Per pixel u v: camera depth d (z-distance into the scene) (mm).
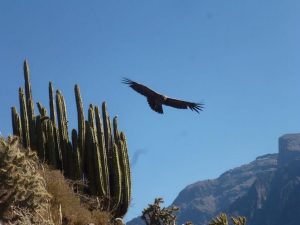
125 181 22250
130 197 22391
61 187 17562
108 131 22938
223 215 14273
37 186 13539
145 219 20359
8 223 12453
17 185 12852
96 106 22578
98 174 21344
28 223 12625
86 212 18578
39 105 22906
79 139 21984
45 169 19000
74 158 21688
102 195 21250
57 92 22594
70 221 17109
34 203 13320
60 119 22203
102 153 21859
